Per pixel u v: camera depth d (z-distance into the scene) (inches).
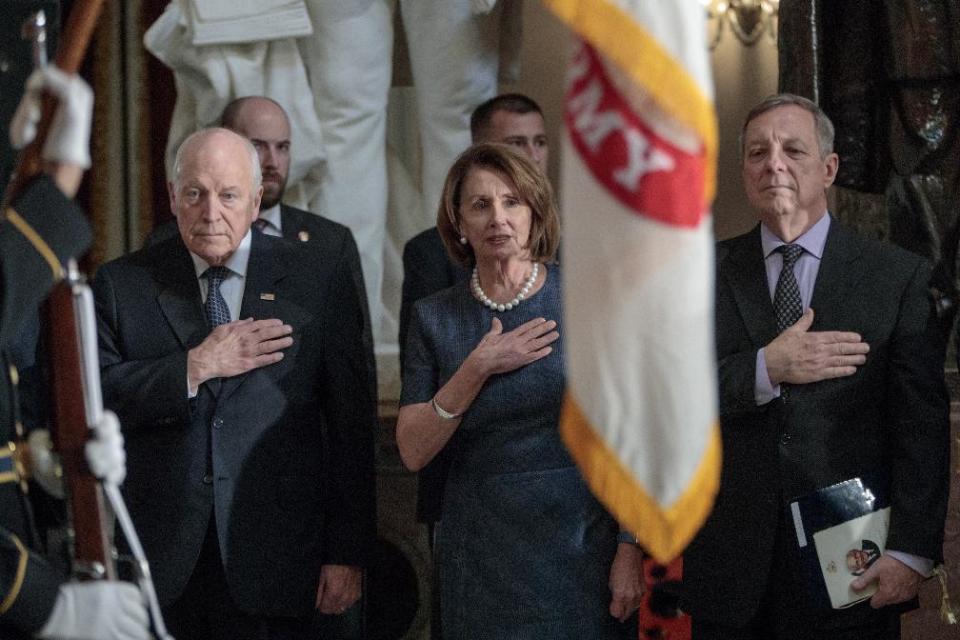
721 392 239.3
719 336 248.2
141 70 427.5
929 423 237.8
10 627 183.3
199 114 372.2
